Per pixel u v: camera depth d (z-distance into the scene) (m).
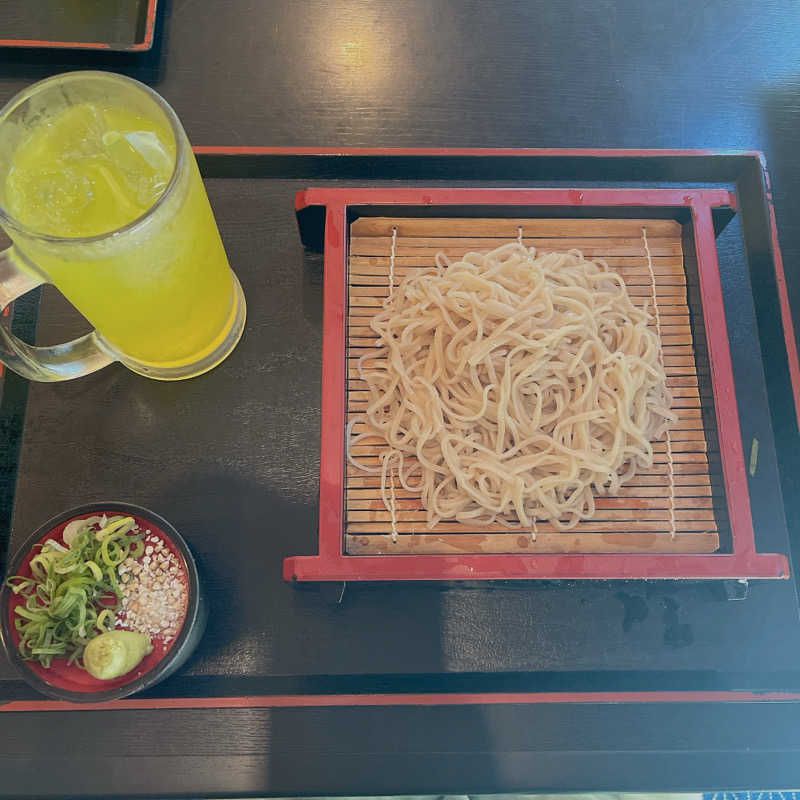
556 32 1.20
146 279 0.76
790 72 1.19
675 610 0.96
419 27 1.20
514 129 1.15
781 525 1.00
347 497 0.91
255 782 0.90
